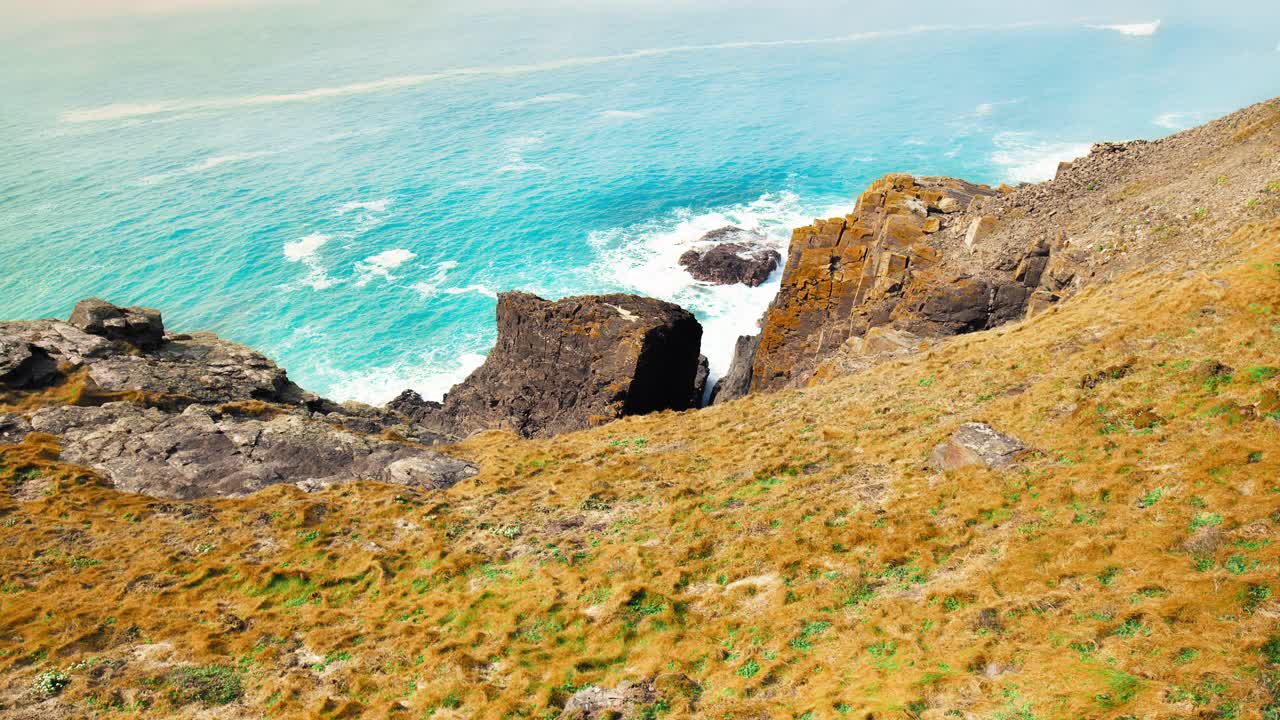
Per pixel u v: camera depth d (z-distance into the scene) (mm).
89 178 130250
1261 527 14555
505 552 25047
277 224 107562
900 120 158125
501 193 118750
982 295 44312
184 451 34219
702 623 18812
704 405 66500
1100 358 24391
